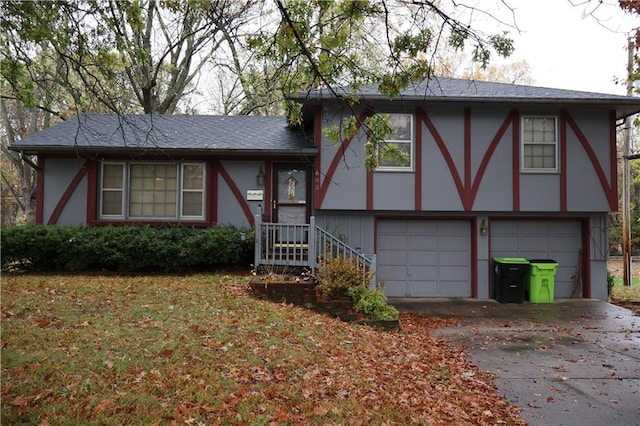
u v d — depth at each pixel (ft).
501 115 41.98
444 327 31.37
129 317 24.26
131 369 17.04
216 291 31.89
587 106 41.09
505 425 16.15
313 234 34.35
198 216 42.68
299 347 21.72
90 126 44.91
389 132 18.19
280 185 43.47
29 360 17.16
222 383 16.60
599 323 32.65
